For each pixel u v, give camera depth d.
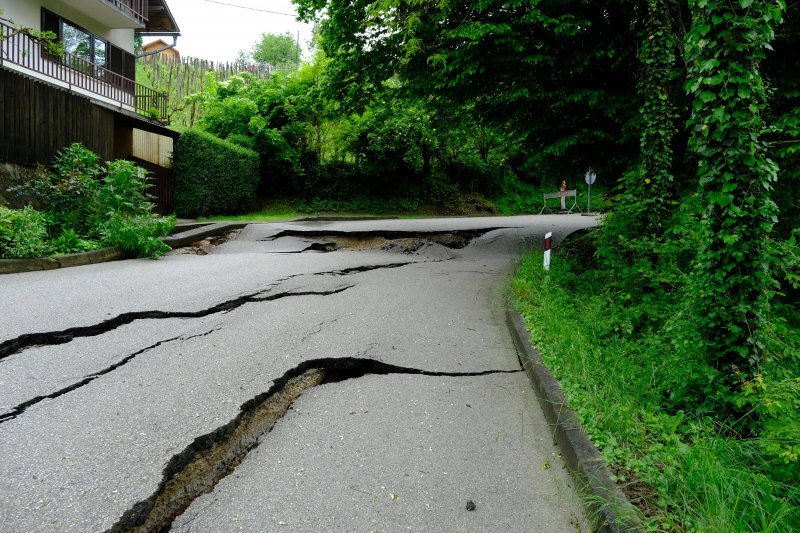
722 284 3.73
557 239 12.88
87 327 4.86
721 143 3.64
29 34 12.83
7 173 10.49
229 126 21.62
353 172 24.78
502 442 3.47
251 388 3.87
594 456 3.08
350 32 11.58
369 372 4.76
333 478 2.97
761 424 3.44
